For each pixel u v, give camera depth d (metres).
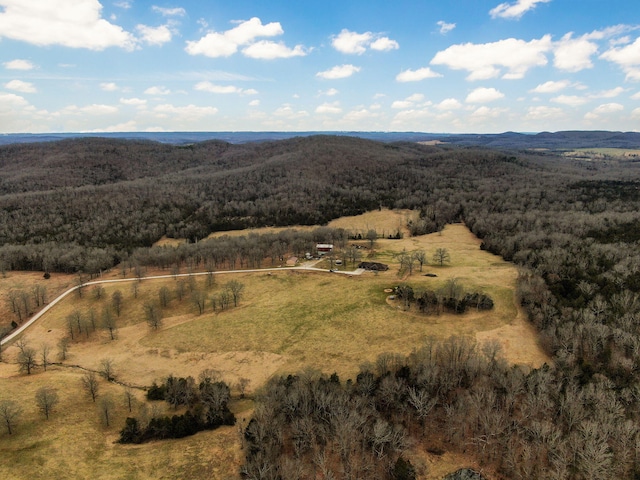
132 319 135.75
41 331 130.62
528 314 115.94
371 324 118.12
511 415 75.75
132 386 97.81
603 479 57.94
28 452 67.81
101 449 71.38
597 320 99.31
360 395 81.38
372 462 67.06
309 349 109.25
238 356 109.31
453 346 88.94
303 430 70.12
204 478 64.50
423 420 75.25
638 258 130.00
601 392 73.50
